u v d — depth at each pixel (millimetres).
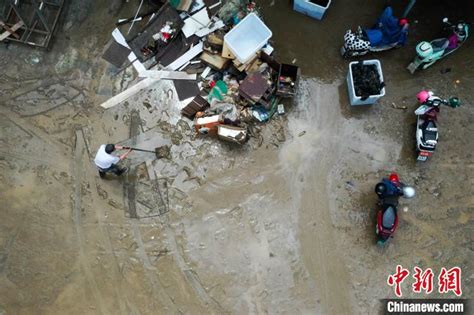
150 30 10508
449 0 10750
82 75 10547
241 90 9656
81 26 10836
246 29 9961
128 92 10406
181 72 10438
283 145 10008
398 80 10352
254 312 9242
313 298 9289
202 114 9992
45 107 10391
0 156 10141
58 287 9461
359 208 9672
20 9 10914
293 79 10031
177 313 9273
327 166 9898
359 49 10102
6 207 9898
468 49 10492
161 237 9633
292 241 9547
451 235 9539
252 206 9742
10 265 9602
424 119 9711
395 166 9883
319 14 10508
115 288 9414
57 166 10055
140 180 9922
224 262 9477
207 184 9883
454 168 9852
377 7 10766
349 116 10148
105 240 9648
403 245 9508
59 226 9758
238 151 10008
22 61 10648
